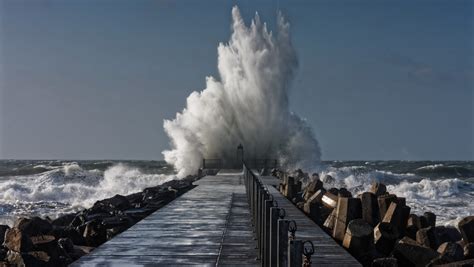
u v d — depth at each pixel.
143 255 10.52
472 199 36.50
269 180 33.34
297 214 16.62
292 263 5.76
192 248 11.22
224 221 15.09
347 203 13.84
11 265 10.12
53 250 11.12
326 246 11.37
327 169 55.00
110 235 14.77
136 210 19.80
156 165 85.75
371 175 54.22
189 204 19.42
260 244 10.22
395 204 14.19
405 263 11.56
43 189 40.94
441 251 11.91
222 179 34.75
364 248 11.94
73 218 19.12
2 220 26.91
